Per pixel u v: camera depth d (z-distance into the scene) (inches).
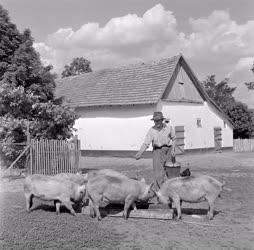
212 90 2218.3
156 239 300.7
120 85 1311.5
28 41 840.3
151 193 374.9
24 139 720.3
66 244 282.5
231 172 772.0
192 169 836.0
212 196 355.3
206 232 320.5
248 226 340.8
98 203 354.6
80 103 1316.4
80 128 1328.7
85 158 1191.6
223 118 1540.4
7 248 272.1
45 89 837.2
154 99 1168.2
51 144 693.9
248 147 1669.5
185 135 1320.1
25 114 746.2
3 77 792.3
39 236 297.1
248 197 476.4
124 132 1234.6
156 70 1282.0
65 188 364.2
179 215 357.7
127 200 355.6
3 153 692.1
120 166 898.1
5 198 459.2
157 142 410.3
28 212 374.9
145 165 921.5
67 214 370.0
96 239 293.4
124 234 310.3
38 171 679.7
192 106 1360.7
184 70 1339.8
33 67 822.5
